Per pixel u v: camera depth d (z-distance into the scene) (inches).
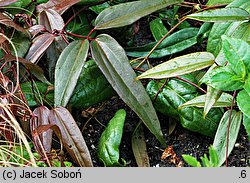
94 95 32.2
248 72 27.6
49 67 32.1
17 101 30.2
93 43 30.4
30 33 30.8
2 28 31.4
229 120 29.0
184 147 31.9
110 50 30.1
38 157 30.2
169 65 28.8
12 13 33.1
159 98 31.8
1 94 30.5
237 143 31.5
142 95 29.8
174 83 31.9
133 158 31.9
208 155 31.3
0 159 29.7
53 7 31.6
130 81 29.8
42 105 29.9
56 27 31.0
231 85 27.6
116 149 30.2
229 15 29.7
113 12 30.8
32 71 30.7
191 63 28.7
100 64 29.9
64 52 29.9
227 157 29.7
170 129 32.3
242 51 27.4
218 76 27.6
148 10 30.8
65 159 31.4
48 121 29.2
